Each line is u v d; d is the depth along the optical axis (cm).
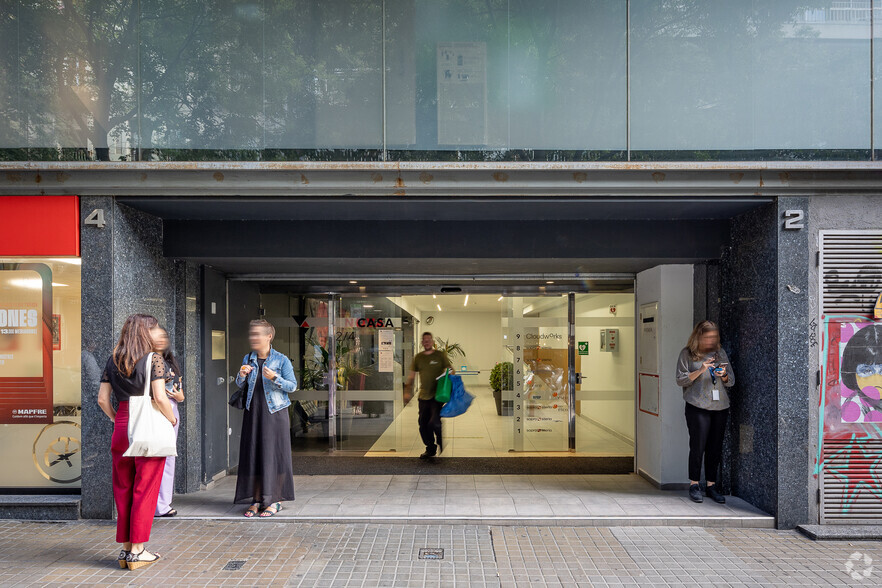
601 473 668
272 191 490
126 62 521
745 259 543
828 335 495
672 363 599
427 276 705
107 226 497
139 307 529
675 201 501
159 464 409
